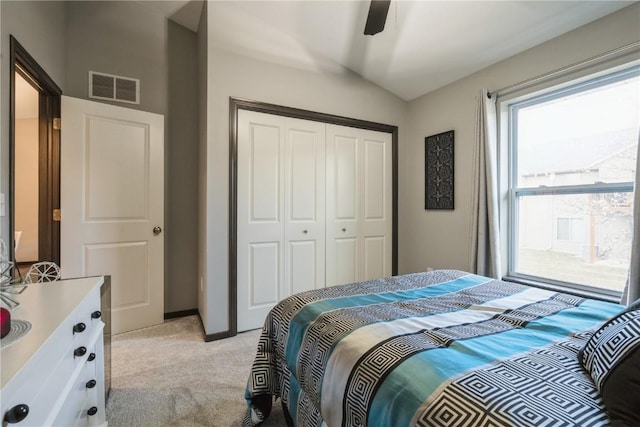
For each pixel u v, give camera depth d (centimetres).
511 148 263
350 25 254
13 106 159
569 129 229
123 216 263
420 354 91
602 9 196
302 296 157
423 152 331
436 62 279
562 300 147
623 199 203
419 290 166
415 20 236
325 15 246
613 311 130
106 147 255
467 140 287
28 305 109
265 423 153
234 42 257
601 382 73
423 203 332
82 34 265
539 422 64
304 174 295
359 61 296
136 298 270
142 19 288
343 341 108
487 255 261
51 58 225
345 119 312
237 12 251
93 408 130
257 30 264
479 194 262
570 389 75
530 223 253
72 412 106
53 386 87
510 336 106
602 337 85
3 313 81
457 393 73
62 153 238
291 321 139
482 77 274
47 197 239
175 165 301
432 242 321
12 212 157
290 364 129
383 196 341
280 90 279
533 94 241
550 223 241
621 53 192
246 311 270
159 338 252
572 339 104
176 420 154
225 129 256
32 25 191
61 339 93
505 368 84
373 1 172
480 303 143
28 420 72
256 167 272
